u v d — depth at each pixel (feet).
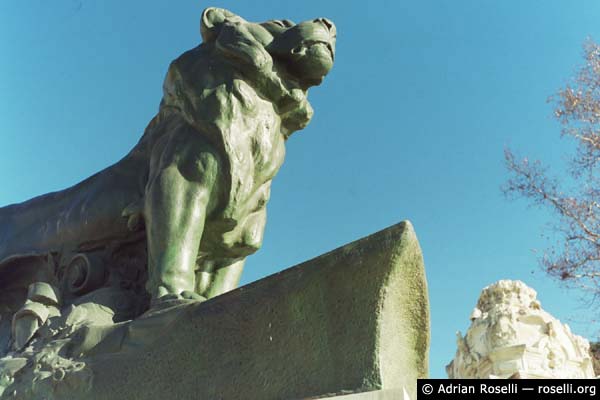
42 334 8.24
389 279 5.96
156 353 6.88
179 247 8.20
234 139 8.63
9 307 10.19
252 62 8.79
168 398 6.59
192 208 8.36
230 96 8.73
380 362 5.79
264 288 6.53
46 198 10.30
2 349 9.64
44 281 9.76
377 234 6.15
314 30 9.02
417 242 6.08
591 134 34.83
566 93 35.40
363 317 5.94
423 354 6.30
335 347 5.98
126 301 8.90
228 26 9.13
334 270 6.20
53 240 9.77
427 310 6.25
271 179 9.25
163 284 8.02
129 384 6.88
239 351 6.42
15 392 7.38
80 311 8.36
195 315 6.82
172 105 9.33
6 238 10.25
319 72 9.09
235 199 8.61
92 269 9.26
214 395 6.37
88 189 9.79
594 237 33.19
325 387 5.88
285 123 9.38
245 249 9.27
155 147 9.17
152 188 8.54
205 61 9.09
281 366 6.16
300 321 6.22
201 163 8.54
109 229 9.34
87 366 7.20
